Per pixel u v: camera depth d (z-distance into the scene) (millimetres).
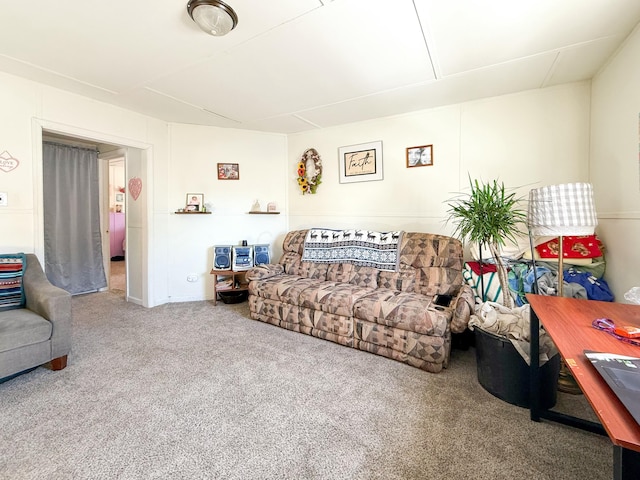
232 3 1619
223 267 3734
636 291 1269
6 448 1413
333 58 2195
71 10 1701
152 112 3355
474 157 2941
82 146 4227
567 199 1816
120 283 4992
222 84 2637
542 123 2660
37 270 2451
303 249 3482
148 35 1936
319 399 1813
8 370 1871
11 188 2498
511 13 1696
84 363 2238
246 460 1357
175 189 3766
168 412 1686
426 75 2436
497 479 1259
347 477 1271
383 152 3441
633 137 1887
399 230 3361
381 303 2346
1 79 2428
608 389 729
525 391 1725
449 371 2152
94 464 1325
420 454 1395
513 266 2494
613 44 1993
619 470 598
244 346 2543
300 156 4094
